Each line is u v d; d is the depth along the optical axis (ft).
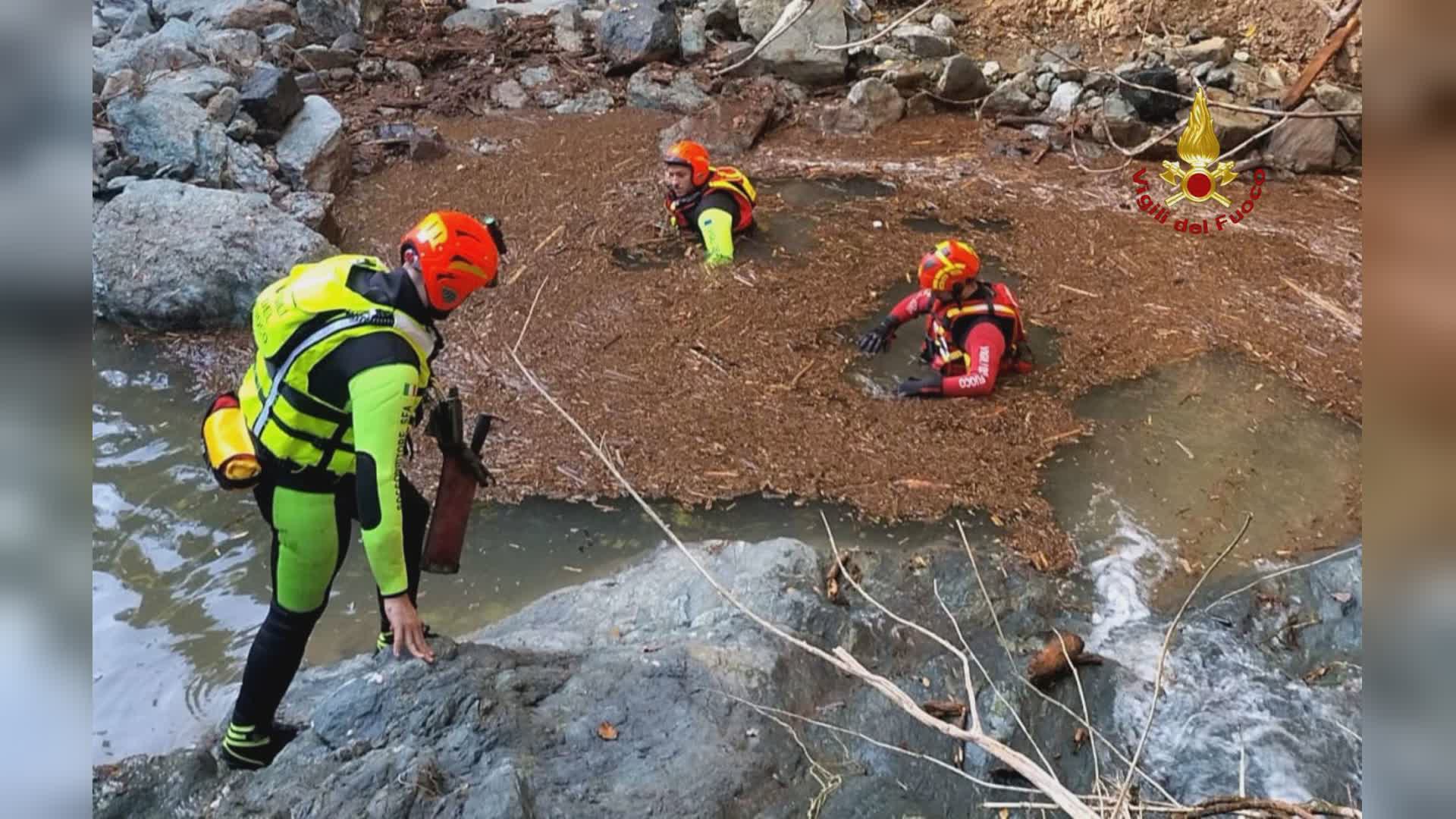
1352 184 27.55
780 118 30.73
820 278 22.54
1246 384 19.34
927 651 13.10
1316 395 19.02
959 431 17.87
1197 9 32.96
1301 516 16.16
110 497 16.33
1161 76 29.60
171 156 24.03
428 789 9.56
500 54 33.60
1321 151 27.81
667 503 16.33
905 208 25.95
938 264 18.43
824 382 19.08
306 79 31.14
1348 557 14.69
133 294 20.29
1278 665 13.20
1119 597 14.56
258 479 9.84
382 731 10.45
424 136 27.91
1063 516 16.15
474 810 9.23
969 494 16.49
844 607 13.61
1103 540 15.67
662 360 19.62
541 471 16.84
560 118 30.83
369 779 9.61
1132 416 18.44
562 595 14.06
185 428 17.98
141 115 24.36
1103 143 29.09
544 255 23.21
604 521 15.98
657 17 32.71
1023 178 27.55
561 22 35.01
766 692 11.68
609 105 31.63
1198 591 14.73
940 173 27.84
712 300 21.63
